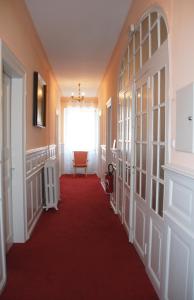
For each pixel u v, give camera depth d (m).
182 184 1.58
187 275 1.49
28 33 3.39
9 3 2.47
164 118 2.05
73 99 8.50
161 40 2.13
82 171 9.51
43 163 4.81
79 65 5.74
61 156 9.31
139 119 2.89
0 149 2.09
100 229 3.71
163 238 1.94
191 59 1.50
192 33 1.49
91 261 2.74
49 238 3.36
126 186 3.55
